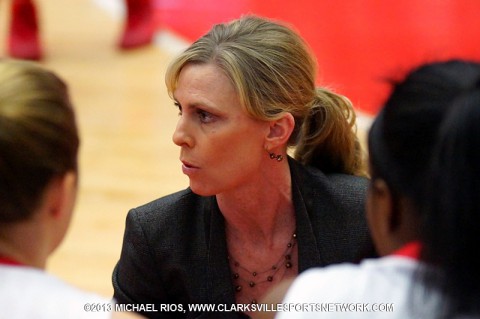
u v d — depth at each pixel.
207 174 3.73
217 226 3.91
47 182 2.44
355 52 12.43
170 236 3.92
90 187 9.16
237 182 3.75
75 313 2.50
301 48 3.75
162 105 11.43
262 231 3.97
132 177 9.43
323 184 4.00
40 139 2.39
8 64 2.47
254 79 3.60
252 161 3.74
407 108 2.51
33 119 2.38
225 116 3.63
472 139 2.28
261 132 3.71
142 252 3.93
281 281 4.00
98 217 8.57
